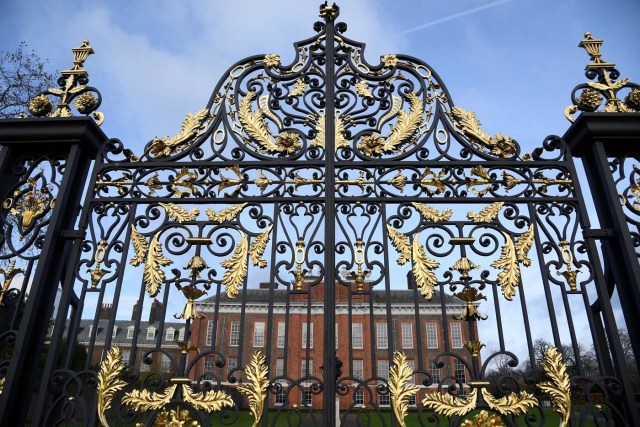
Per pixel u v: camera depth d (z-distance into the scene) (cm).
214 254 342
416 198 359
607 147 365
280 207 357
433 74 407
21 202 357
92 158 387
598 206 358
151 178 371
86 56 403
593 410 303
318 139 378
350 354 305
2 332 330
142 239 348
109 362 308
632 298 319
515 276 331
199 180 368
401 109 392
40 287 318
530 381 307
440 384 303
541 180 366
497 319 319
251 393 295
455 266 336
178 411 305
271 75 406
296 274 330
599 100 372
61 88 390
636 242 332
